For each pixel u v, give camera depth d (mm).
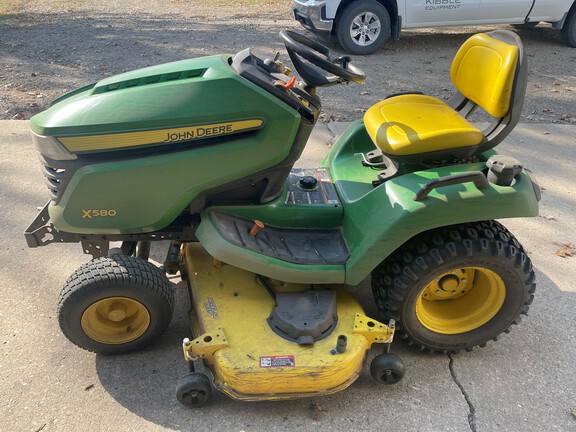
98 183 2346
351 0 7734
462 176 2270
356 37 7957
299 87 2566
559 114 5852
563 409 2400
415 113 2865
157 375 2516
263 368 2178
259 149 2393
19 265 3209
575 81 7020
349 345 2301
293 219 2650
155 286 2408
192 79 2328
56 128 2281
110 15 11070
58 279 3107
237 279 2641
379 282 2551
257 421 2311
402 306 2480
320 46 2641
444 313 2654
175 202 2426
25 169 4285
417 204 2283
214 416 2328
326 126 5270
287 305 2432
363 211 2502
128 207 2412
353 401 2422
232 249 2357
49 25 9844
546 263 3398
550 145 5012
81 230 2475
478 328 2605
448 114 2875
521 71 2520
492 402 2432
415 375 2574
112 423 2279
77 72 6816
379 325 2396
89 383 2461
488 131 2707
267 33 9164
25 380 2463
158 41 8516
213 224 2443
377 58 7914
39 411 2318
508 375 2584
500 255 2404
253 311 2449
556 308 3018
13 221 3619
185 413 2336
